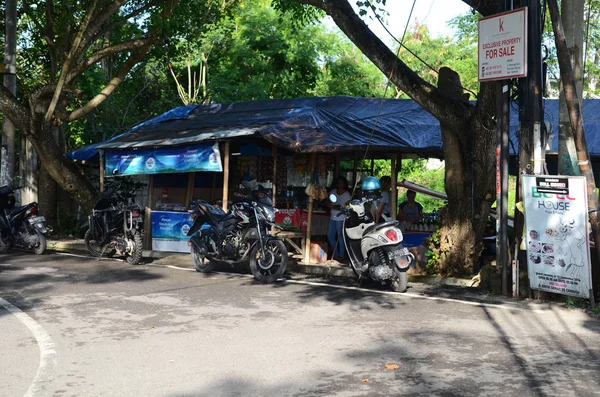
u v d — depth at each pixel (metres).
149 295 9.59
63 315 8.17
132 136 16.12
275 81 29.55
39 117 15.99
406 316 8.05
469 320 7.80
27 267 12.62
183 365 5.96
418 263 11.31
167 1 15.91
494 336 6.96
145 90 30.30
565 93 8.77
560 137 9.50
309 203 12.86
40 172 18.52
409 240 13.58
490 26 9.42
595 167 14.23
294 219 13.18
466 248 10.74
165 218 15.12
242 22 29.80
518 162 9.70
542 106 9.49
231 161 15.35
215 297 9.44
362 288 10.27
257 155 14.70
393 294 9.70
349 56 32.62
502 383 5.32
